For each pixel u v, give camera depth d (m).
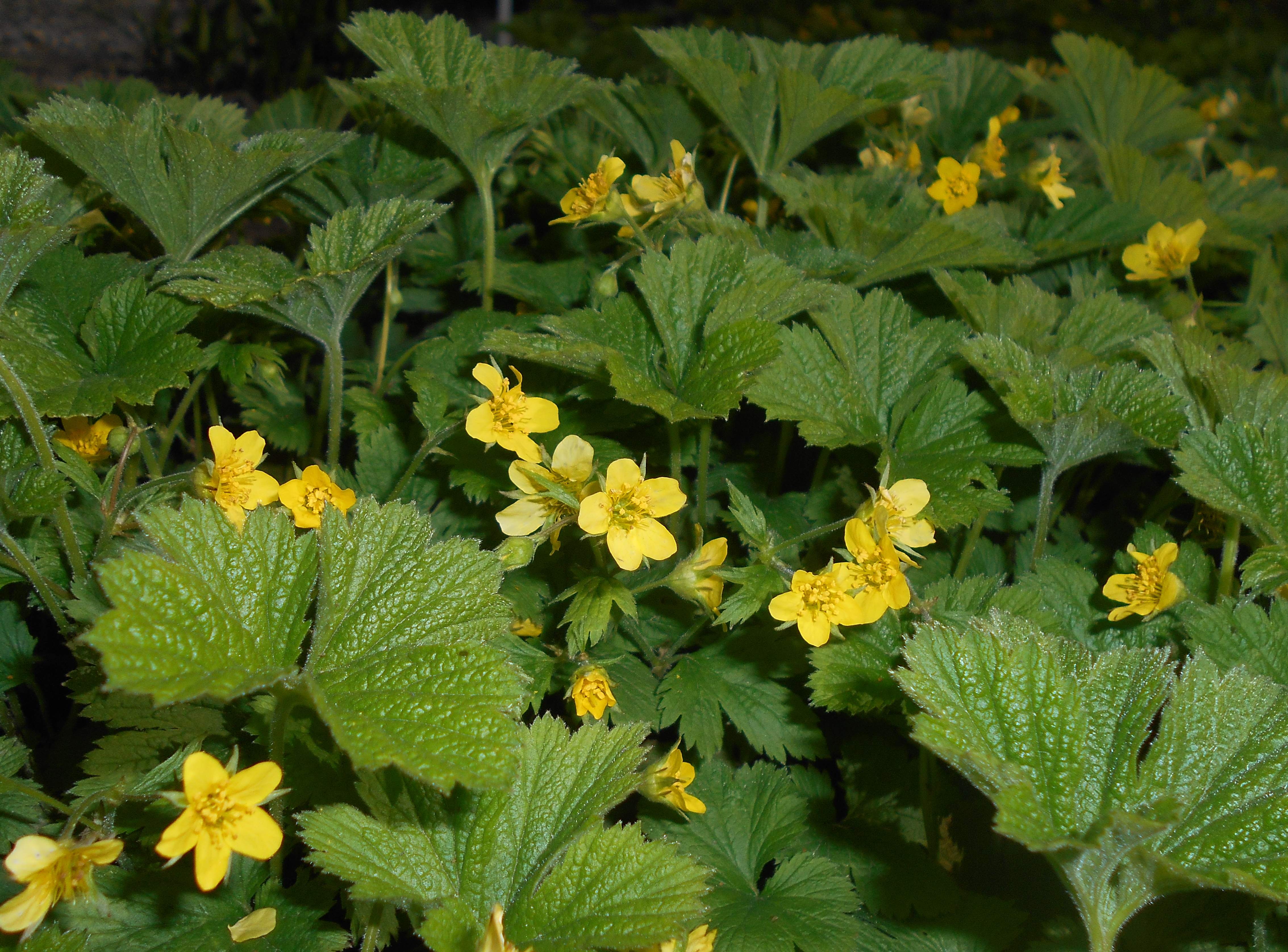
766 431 0.30
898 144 0.36
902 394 0.26
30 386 0.22
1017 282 0.28
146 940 0.19
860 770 0.24
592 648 0.24
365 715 0.17
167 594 0.16
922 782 0.23
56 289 0.24
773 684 0.23
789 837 0.22
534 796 0.19
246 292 0.23
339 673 0.17
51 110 0.25
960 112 0.42
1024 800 0.16
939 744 0.17
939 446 0.25
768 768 0.23
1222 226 0.35
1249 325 0.34
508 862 0.19
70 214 0.27
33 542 0.23
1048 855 0.17
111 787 0.18
